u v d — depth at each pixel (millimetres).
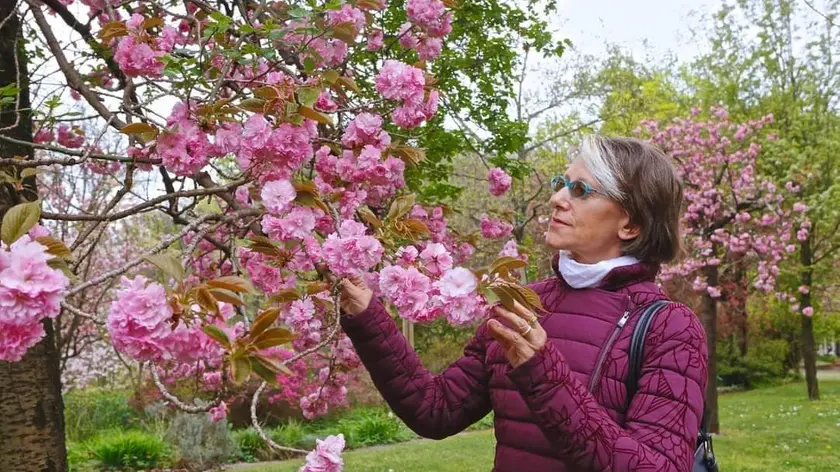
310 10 1857
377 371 1616
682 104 12594
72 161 1766
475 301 1319
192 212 2436
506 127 4715
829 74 11273
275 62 1854
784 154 10617
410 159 2178
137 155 2121
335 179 2205
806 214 10742
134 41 2045
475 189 10461
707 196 9781
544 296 1523
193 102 1766
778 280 13414
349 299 1636
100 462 8023
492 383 1491
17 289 960
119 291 1119
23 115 2885
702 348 1298
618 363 1309
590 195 1424
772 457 7168
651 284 1430
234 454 8508
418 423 1613
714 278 9719
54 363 2826
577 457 1162
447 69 4457
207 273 2773
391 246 1764
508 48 4914
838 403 12266
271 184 1655
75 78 2410
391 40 3246
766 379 18656
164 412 9633
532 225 8883
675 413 1218
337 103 2621
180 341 1148
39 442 2689
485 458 7789
